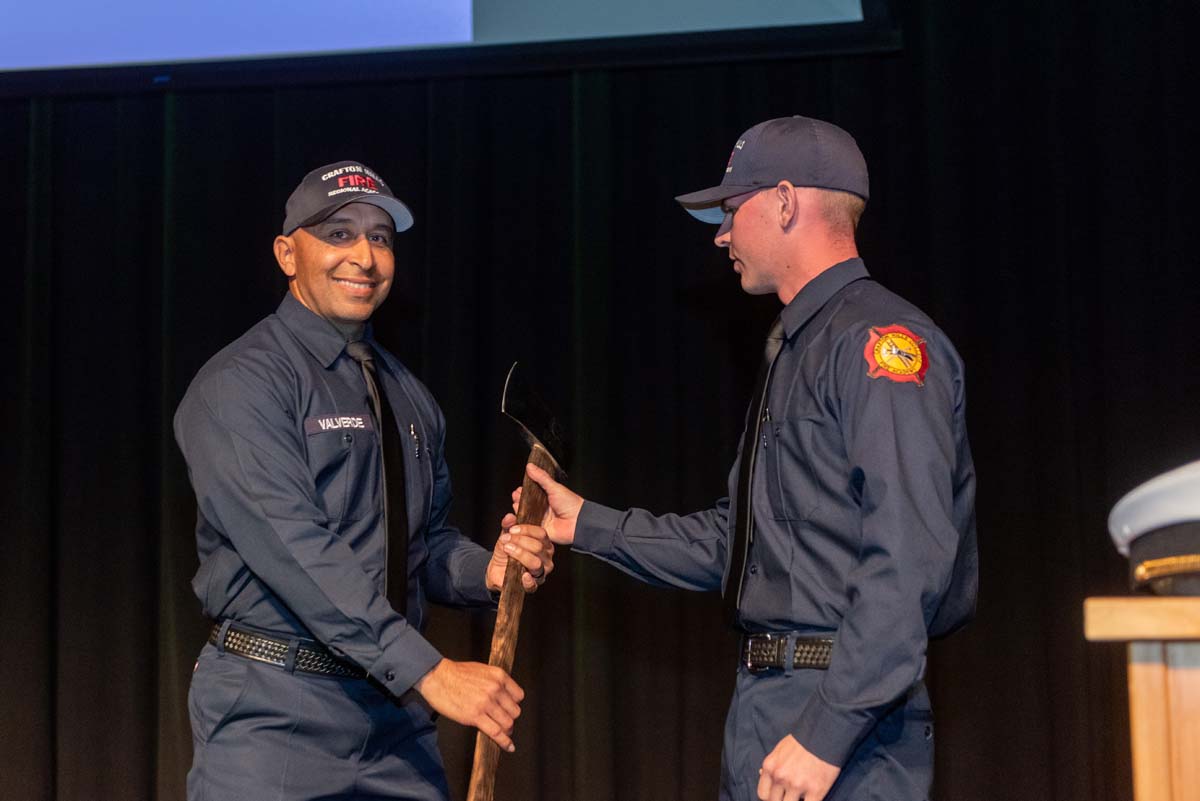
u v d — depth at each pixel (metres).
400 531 1.96
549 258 3.06
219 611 1.92
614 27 2.98
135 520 3.13
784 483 1.71
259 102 3.20
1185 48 2.83
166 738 3.04
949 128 2.88
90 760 3.09
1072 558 2.76
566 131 3.08
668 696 2.93
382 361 2.16
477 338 3.04
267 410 1.89
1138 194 2.83
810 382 1.70
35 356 3.15
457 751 2.95
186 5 3.11
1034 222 2.87
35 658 3.09
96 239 3.23
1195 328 2.77
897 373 1.60
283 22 3.08
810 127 1.85
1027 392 2.83
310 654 1.87
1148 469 2.76
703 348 2.99
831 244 1.82
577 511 2.12
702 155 3.02
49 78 3.13
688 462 2.96
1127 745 2.70
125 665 3.10
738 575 1.76
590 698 2.89
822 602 1.64
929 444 1.56
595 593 2.92
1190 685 0.75
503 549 2.11
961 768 2.78
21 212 3.25
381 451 1.99
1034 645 2.77
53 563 3.15
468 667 1.78
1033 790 2.74
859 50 2.90
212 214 3.16
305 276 2.04
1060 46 2.90
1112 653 2.73
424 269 3.09
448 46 3.03
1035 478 2.81
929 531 1.52
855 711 1.48
